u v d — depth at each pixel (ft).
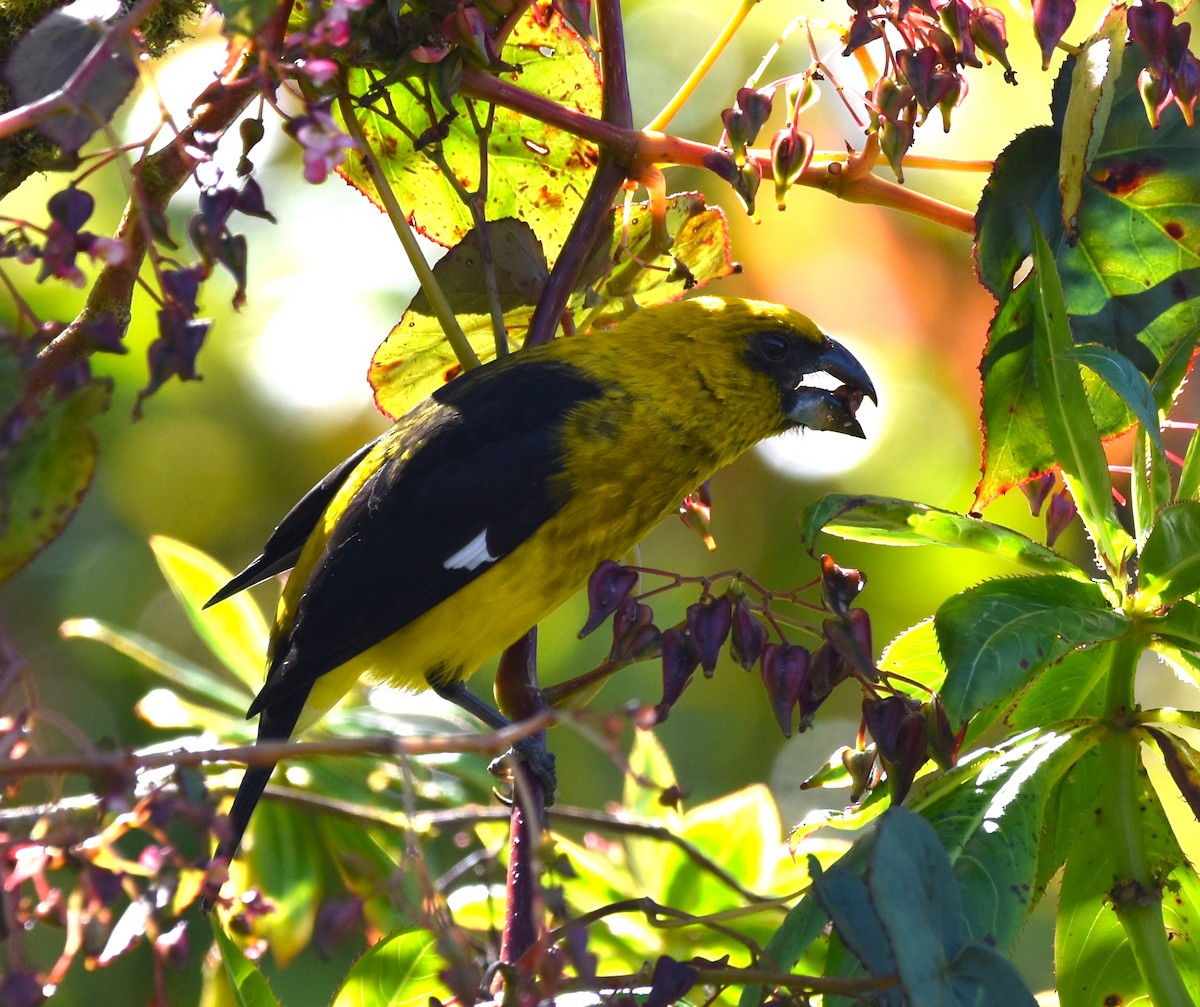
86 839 11.72
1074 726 16.52
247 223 34.60
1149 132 19.90
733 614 16.51
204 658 36.29
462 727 25.79
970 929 14.55
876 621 33.71
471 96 19.92
